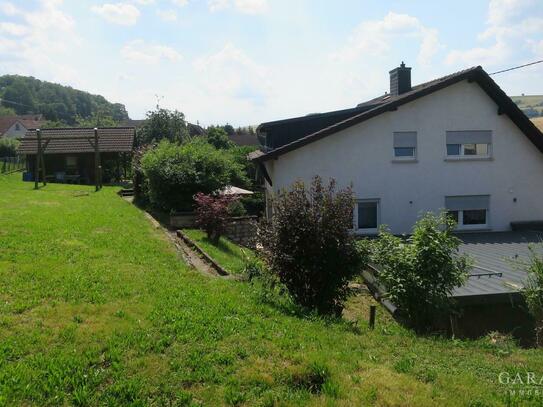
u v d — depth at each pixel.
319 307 9.04
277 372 5.26
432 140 19.03
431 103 18.94
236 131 77.25
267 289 8.86
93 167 39.09
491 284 10.54
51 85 122.06
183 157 19.70
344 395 4.87
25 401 4.48
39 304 6.92
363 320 9.47
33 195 22.19
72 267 9.02
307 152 18.48
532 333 9.91
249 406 4.64
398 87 23.69
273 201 9.48
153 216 19.64
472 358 6.41
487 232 19.17
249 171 34.19
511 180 19.55
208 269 11.22
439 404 4.78
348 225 9.12
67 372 4.96
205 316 6.81
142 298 7.51
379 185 18.84
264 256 9.20
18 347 5.47
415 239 8.80
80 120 86.00
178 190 19.30
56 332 5.95
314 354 5.73
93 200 21.31
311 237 8.84
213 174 19.69
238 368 5.33
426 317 8.68
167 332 6.16
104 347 5.61
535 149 19.58
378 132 18.72
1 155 56.41
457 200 19.36
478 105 19.16
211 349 5.74
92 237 12.20
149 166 19.61
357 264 9.02
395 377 5.33
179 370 5.21
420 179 19.05
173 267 10.11
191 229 17.64
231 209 19.47
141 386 4.84
